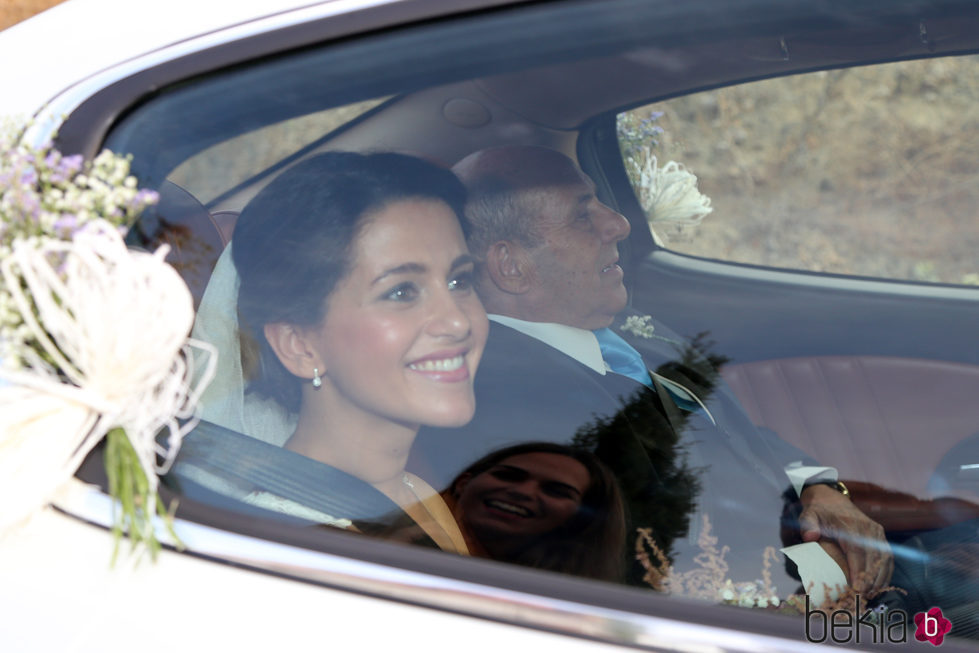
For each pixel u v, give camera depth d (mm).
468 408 1314
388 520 1142
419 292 1281
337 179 1265
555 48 1365
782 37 1531
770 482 1547
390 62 1310
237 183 1271
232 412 1180
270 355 1236
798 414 2049
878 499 1883
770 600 1264
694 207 2105
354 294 1248
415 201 1293
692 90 1896
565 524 1234
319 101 1288
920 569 1510
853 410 2066
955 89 2094
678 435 1513
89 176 1081
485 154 1646
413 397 1271
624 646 943
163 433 1068
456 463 1291
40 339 930
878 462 2021
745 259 2158
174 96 1232
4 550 979
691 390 1686
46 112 1194
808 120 2133
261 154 1277
